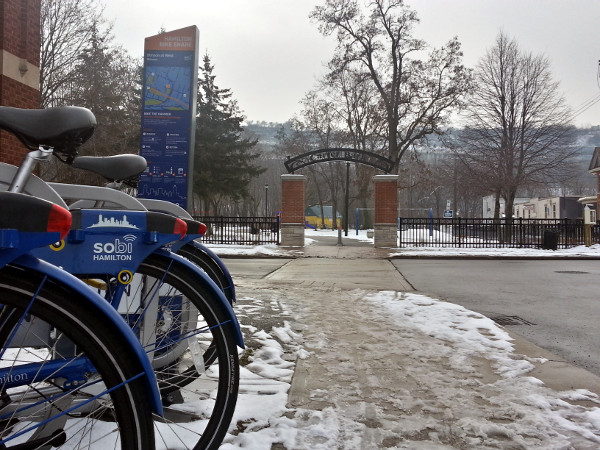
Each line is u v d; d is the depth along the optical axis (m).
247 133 60.91
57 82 21.67
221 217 21.03
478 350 4.16
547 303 7.04
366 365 3.69
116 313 1.34
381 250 18.67
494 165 25.53
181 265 2.05
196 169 37.56
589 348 4.51
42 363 1.51
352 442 2.40
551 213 53.00
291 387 3.16
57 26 21.22
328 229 52.81
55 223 1.26
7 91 7.10
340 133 42.81
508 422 2.68
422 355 3.99
